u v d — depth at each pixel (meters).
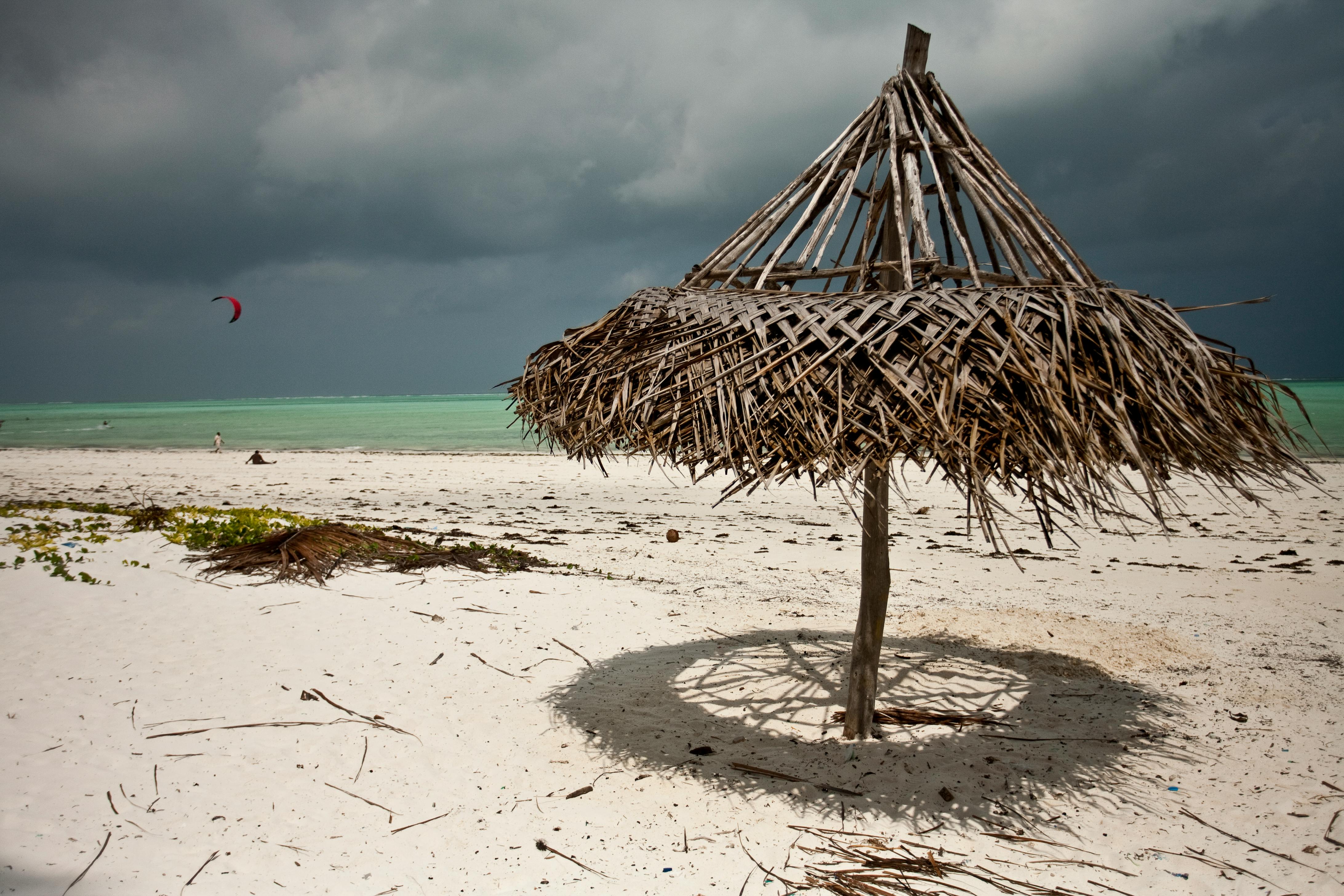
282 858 3.07
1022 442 2.57
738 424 2.69
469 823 3.37
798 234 3.71
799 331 2.85
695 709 4.51
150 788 3.48
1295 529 11.30
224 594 6.02
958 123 3.86
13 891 2.72
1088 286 3.07
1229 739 4.14
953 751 3.95
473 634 5.62
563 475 19.17
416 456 25.45
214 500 14.38
